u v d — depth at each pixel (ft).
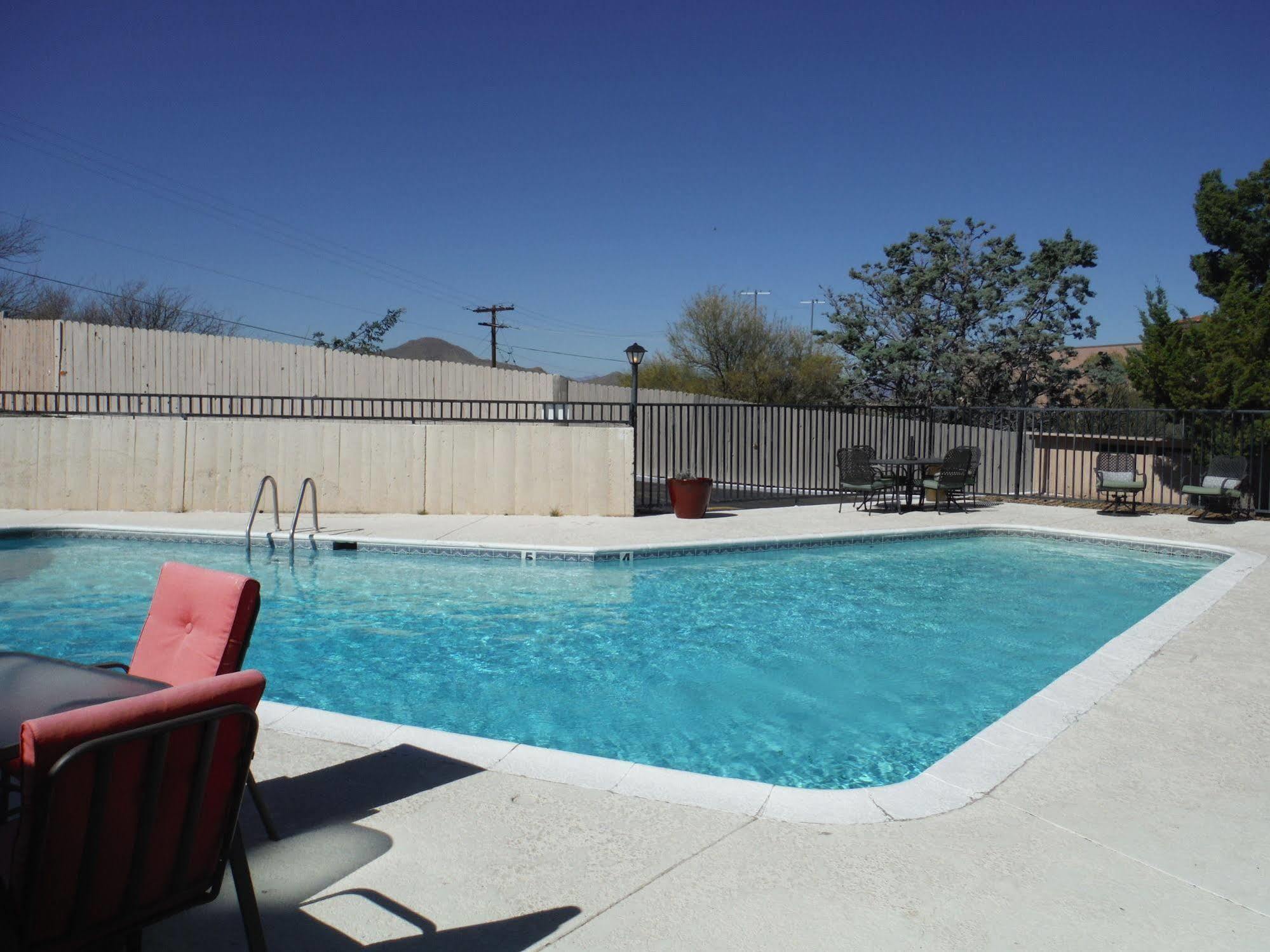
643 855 9.04
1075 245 73.05
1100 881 8.61
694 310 103.71
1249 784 11.02
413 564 29.60
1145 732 12.82
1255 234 56.85
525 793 10.55
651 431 39.40
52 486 38.60
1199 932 7.73
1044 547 33.55
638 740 15.29
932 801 10.43
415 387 53.88
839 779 13.73
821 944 7.49
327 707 16.80
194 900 6.26
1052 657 20.25
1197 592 22.91
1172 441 41.96
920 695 17.63
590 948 7.43
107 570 28.53
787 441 46.50
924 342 76.43
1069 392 77.05
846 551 32.48
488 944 7.47
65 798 5.22
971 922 7.86
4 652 9.24
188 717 5.76
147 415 40.34
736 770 14.03
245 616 8.95
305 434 38.09
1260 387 38.50
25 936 5.27
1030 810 10.22
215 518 36.01
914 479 42.93
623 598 25.41
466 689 17.93
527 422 41.50
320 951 7.35
